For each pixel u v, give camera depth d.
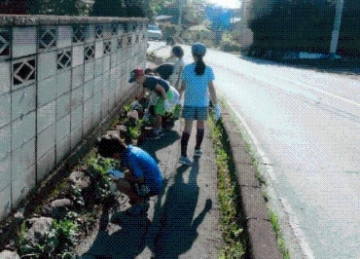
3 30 3.43
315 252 4.43
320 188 6.13
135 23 10.12
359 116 11.08
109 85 7.72
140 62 11.52
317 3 30.36
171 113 8.40
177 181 5.82
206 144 7.65
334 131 9.45
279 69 23.27
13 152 3.86
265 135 8.88
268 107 11.91
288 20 31.59
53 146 4.94
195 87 6.30
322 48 31.27
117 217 4.68
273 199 5.64
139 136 7.40
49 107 4.68
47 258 3.65
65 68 5.11
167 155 6.86
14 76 3.72
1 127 3.57
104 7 28.06
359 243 4.67
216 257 4.09
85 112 6.21
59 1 20.56
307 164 7.15
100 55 6.86
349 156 7.66
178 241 4.32
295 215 5.23
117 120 8.25
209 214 4.94
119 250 4.07
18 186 4.05
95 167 5.25
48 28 4.42
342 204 5.63
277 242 4.22
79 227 4.32
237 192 5.41
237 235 4.43
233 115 10.26
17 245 3.67
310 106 12.24
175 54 9.06
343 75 20.75
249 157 6.62
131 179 4.66
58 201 4.44
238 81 17.34
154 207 5.02
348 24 30.27
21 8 15.29
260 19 33.28
